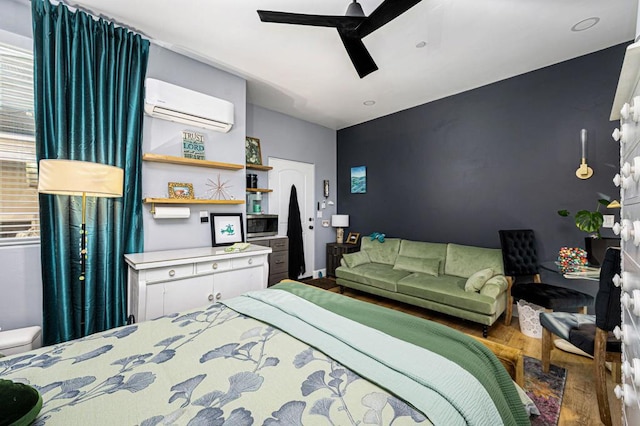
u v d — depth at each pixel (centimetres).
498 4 200
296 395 80
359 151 491
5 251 190
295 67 293
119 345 111
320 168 504
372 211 469
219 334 120
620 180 87
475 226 346
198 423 70
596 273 213
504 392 103
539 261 294
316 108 420
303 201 478
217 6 206
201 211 280
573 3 198
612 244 230
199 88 279
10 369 93
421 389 81
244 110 317
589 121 264
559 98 281
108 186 179
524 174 305
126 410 74
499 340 251
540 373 196
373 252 420
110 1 202
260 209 404
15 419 63
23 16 198
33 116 203
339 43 250
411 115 412
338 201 531
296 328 122
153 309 205
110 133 220
